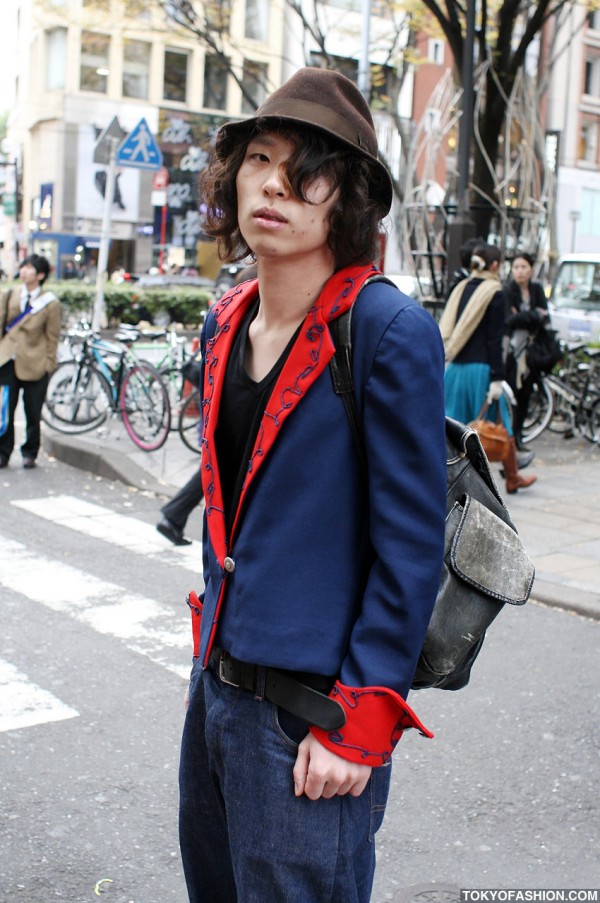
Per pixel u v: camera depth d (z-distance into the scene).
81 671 4.36
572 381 11.31
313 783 1.58
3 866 2.93
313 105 1.62
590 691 4.32
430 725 3.96
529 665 4.61
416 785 3.48
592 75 35.66
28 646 4.63
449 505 1.71
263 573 1.62
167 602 5.34
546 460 9.86
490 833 3.19
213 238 1.81
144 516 7.36
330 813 1.63
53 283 26.20
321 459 1.61
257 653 1.61
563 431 11.43
